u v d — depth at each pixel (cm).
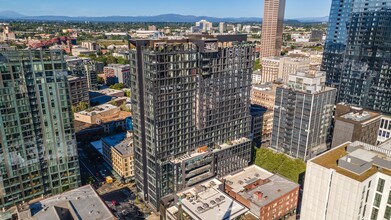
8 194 13112
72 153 14612
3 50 12125
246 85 15875
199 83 13662
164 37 15050
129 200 15338
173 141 13725
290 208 13675
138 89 13325
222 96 14912
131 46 13225
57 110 13650
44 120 13425
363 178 8175
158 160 13462
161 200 12756
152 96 12538
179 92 13225
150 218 13900
